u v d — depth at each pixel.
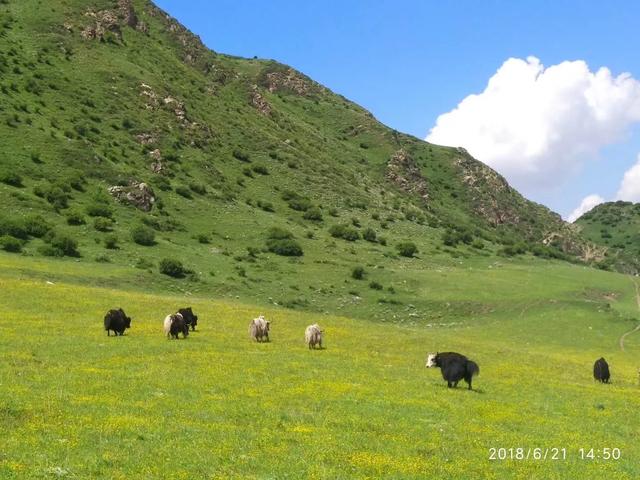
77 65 161.50
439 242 156.75
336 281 105.25
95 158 123.00
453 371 29.16
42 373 24.00
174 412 19.91
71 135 127.94
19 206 99.12
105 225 101.94
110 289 69.12
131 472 14.20
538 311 93.94
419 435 19.92
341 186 176.25
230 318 52.00
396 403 24.12
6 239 84.81
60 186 109.50
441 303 97.81
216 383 24.97
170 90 173.62
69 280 72.19
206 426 18.58
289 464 15.70
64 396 20.56
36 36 165.25
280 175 166.25
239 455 16.12
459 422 22.17
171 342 35.72
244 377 26.86
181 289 84.50
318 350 38.75
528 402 27.66
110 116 145.50
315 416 21.09
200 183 139.12
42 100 137.88
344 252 126.19
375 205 173.00
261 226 128.88
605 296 114.94
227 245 115.06
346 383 27.39
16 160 111.69
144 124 150.00
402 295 101.50
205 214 126.25
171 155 143.25
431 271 120.94
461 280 114.06
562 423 23.91
